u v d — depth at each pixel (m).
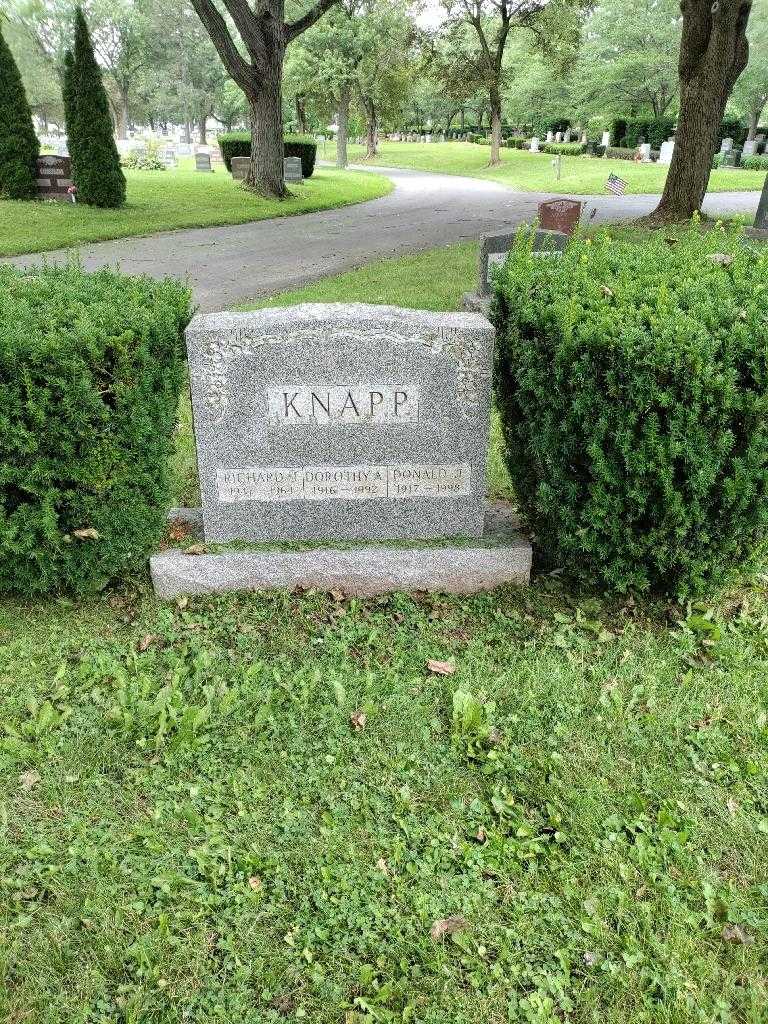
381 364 4.32
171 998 2.54
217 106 90.94
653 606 4.41
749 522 3.98
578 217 11.73
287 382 4.33
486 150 64.69
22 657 4.04
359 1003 2.53
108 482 4.07
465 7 43.34
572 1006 2.53
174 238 18.89
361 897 2.85
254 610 4.44
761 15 49.22
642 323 3.81
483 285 10.04
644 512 4.00
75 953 2.66
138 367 3.99
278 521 4.67
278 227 21.20
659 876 2.91
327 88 48.75
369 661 4.06
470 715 3.59
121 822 3.13
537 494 4.29
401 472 4.59
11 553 4.18
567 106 62.16
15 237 17.27
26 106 21.94
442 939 2.71
